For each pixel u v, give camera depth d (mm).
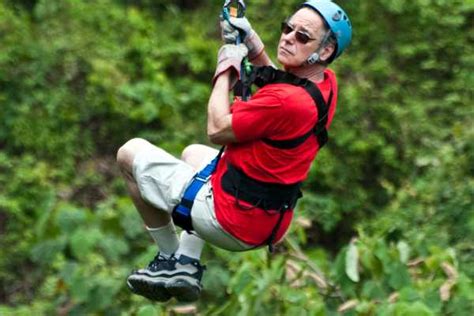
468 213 21531
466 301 16062
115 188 26203
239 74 11242
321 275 17016
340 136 26312
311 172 26047
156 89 26797
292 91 10945
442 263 16828
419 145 26312
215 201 11406
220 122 11016
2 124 26734
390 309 15148
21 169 25641
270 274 16188
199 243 12297
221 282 17781
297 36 11039
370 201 26484
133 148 11906
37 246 18406
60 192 25688
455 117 26344
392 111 26516
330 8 11070
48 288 21359
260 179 11242
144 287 12273
